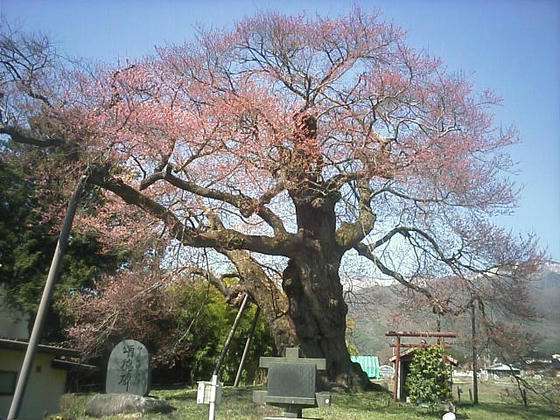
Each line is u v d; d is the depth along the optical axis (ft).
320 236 62.54
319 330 64.69
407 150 57.31
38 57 49.52
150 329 82.58
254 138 54.49
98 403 48.39
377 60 62.08
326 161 57.16
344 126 56.70
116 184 53.62
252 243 59.47
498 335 64.69
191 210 60.18
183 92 57.82
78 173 50.34
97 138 48.96
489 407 65.51
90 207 64.18
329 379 65.05
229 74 61.26
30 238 87.81
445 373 60.90
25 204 88.22
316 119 58.34
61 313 81.10
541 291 65.46
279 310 66.90
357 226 64.90
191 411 49.60
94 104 50.65
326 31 61.36
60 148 50.78
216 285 79.36
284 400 34.86
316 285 63.05
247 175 54.70
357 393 65.16
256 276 68.80
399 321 66.74
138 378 51.13
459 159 58.13
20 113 48.29
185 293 83.15
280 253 61.36
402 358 66.44
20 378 36.70
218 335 102.01
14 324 84.94
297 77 61.05
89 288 86.89
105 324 71.77
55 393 65.31
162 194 61.41
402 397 64.75
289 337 65.26
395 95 58.59
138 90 53.21
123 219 68.54
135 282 70.69
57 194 61.21
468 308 65.36
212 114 55.01
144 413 47.06
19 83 48.16
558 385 64.34
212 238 58.39
